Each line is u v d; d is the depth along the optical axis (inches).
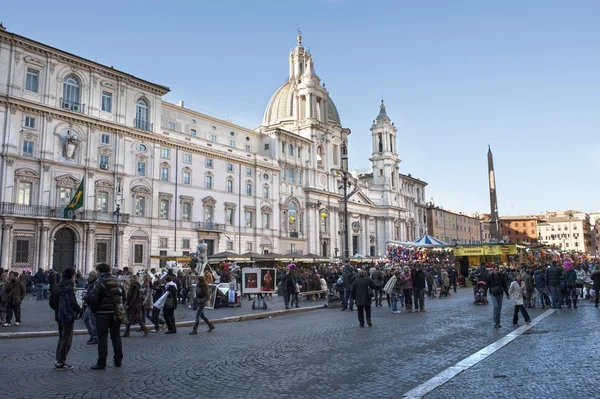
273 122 3307.1
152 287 717.3
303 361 435.2
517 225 6102.4
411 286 891.4
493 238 1904.5
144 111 2057.1
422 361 425.7
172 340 591.8
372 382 354.0
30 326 703.1
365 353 467.8
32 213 1628.9
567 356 431.2
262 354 474.6
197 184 2226.9
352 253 3371.1
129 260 1913.1
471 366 398.3
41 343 577.0
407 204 4065.0
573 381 344.5
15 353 502.3
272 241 2608.3
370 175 4111.7
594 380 346.3
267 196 2623.0
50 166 1699.1
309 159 3016.7
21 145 1637.6
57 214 1690.5
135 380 375.2
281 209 2711.6
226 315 854.5
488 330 618.2
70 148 1755.7
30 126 1669.5
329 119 3540.8
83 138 1812.3
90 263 1764.3
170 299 658.2
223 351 499.5
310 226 2913.4
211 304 979.9
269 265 1936.5
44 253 1642.5
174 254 2036.2
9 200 1584.6
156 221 2025.1
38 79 1705.2
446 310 896.9
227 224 2356.1
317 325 706.2
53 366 433.1
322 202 3051.2
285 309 965.8
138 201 1978.3
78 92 1825.8
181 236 2123.5
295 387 343.9
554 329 603.5
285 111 3302.2
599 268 882.8
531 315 783.1
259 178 2571.4
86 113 1823.3
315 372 389.4
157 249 2016.5
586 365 394.0
